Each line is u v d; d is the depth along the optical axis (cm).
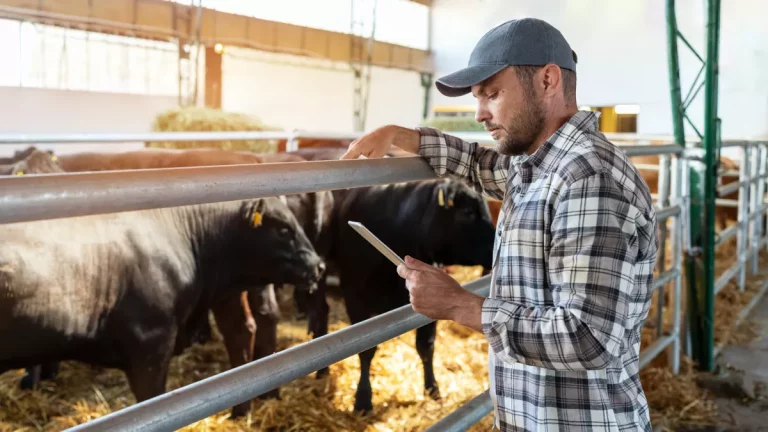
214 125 684
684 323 374
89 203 76
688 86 1074
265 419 289
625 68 1151
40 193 72
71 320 236
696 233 365
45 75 1005
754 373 365
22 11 866
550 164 108
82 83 1050
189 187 87
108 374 344
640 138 588
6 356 228
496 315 100
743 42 1010
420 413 306
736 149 1008
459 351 382
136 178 81
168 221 272
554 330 96
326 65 1394
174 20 1025
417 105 1440
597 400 109
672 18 361
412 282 107
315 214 368
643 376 339
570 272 98
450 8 1399
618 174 103
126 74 1107
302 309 457
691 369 357
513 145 111
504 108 109
